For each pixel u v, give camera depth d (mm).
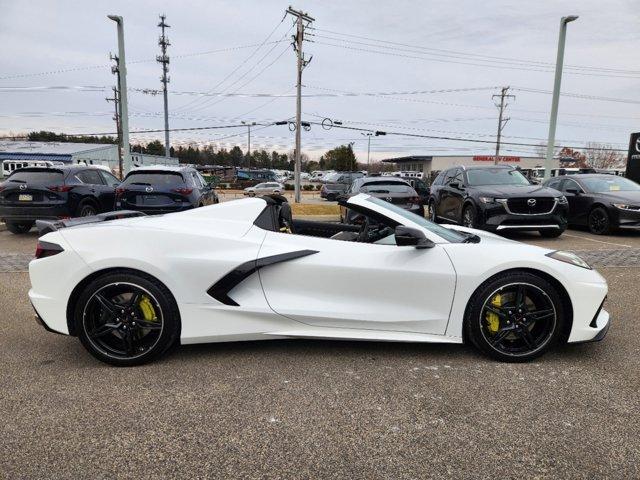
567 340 3238
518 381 2941
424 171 77312
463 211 9703
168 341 3148
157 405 2648
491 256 3182
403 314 3189
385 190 10812
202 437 2340
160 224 3264
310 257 3215
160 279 3080
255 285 3234
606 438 2330
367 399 2717
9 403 2670
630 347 3504
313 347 3480
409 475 2057
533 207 8688
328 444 2283
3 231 10398
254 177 64062
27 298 4977
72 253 3094
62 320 3127
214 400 2705
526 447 2258
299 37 26656
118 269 3107
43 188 9000
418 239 3096
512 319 3193
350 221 4051
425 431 2395
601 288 3188
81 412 2572
